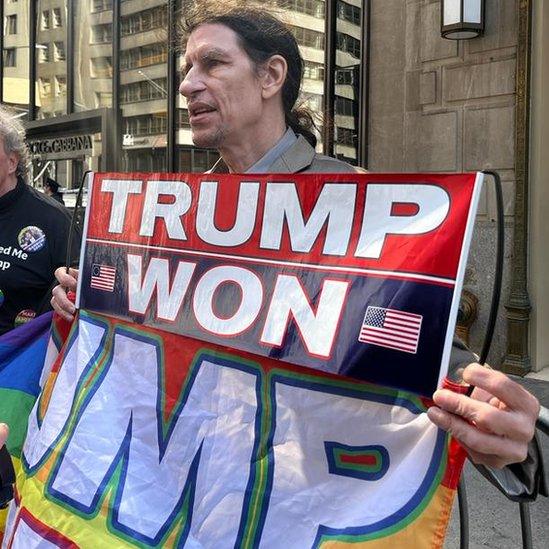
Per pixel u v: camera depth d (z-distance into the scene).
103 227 1.81
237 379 1.41
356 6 5.88
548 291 5.20
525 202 4.95
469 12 4.96
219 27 1.67
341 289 1.28
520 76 4.88
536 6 4.83
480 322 5.15
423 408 1.15
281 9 1.83
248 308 1.43
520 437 1.00
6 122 2.49
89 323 1.78
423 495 1.11
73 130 9.45
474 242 5.13
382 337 1.20
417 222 1.20
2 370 1.96
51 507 1.58
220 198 1.53
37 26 10.27
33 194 2.59
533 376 5.00
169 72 7.74
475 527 3.02
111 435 1.57
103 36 8.88
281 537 1.26
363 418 1.23
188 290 1.56
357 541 1.14
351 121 6.02
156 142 8.13
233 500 1.33
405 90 5.59
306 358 1.30
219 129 1.70
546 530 2.99
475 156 5.21
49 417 1.72
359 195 1.29
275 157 1.74
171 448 1.47
